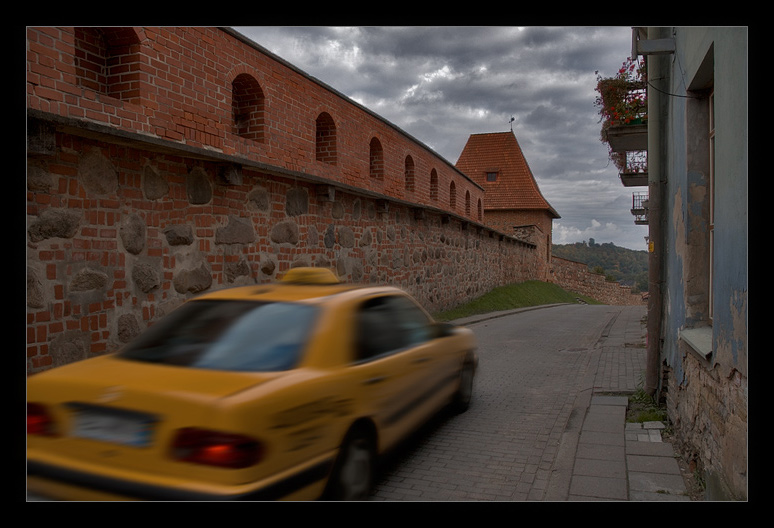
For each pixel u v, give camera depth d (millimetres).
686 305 5586
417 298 17422
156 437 3020
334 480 3658
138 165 7070
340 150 12492
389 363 4547
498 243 29234
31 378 3410
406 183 17438
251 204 9219
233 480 2875
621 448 5672
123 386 3186
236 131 9773
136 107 7074
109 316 6629
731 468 3709
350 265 12805
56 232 6023
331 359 3861
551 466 5188
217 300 4426
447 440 5910
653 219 7305
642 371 9523
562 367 10148
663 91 7039
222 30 8633
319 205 11406
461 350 6523
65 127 5824
